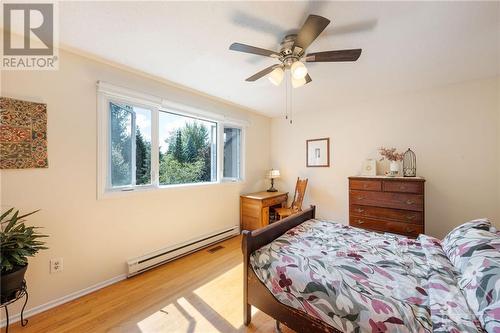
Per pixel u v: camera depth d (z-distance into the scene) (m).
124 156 2.33
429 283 1.19
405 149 2.99
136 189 2.41
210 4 1.35
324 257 1.51
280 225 1.94
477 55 1.97
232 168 3.77
